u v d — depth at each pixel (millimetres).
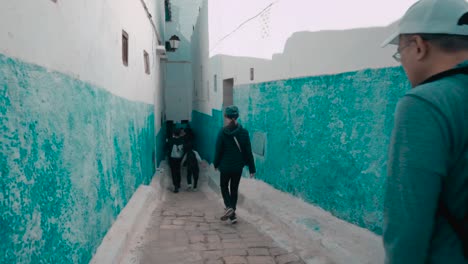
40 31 2193
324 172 4984
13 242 1734
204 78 14312
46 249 2152
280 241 4453
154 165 10477
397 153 1103
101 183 3693
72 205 2684
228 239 4629
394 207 1082
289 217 4848
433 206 1028
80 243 2861
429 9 1188
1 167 1641
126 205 5266
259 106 7375
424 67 1229
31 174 1971
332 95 4723
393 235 1073
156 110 11633
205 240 4582
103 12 4102
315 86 5133
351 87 4320
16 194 1781
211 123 12711
